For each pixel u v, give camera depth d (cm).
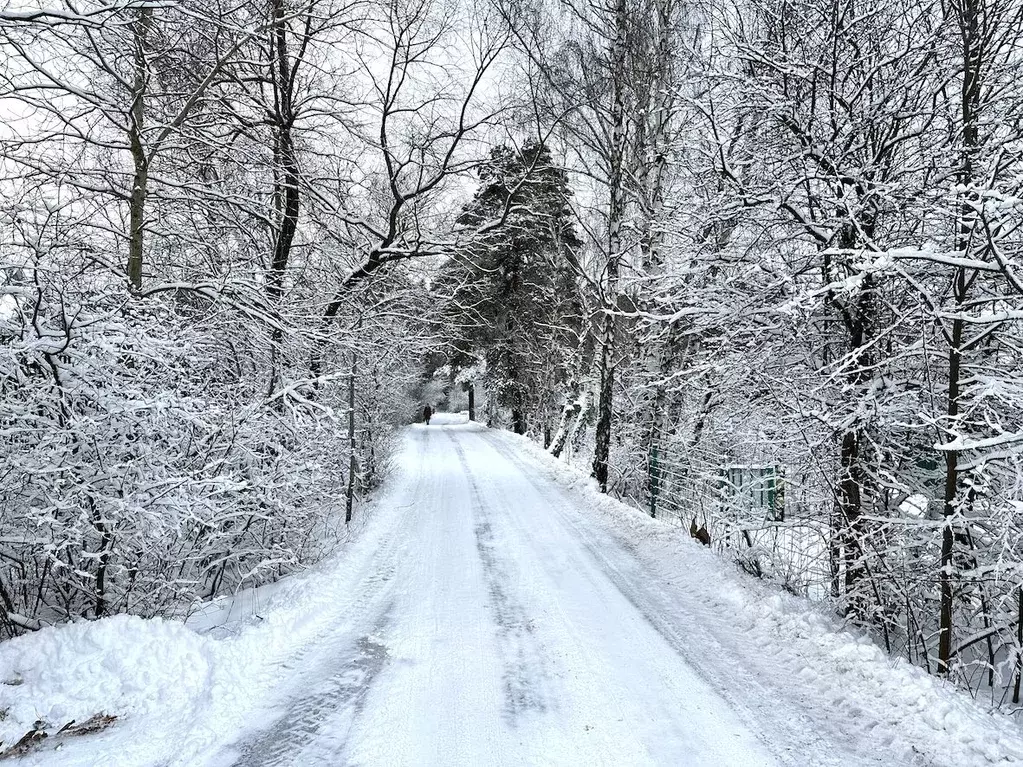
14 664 413
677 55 880
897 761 352
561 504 1287
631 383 1591
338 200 1124
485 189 1593
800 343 720
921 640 607
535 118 1241
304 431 771
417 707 422
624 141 1305
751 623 581
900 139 634
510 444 2688
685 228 804
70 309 537
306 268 1118
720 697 434
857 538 611
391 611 633
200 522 553
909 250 468
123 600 549
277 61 977
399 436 2722
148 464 543
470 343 3366
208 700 416
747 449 847
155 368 619
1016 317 449
